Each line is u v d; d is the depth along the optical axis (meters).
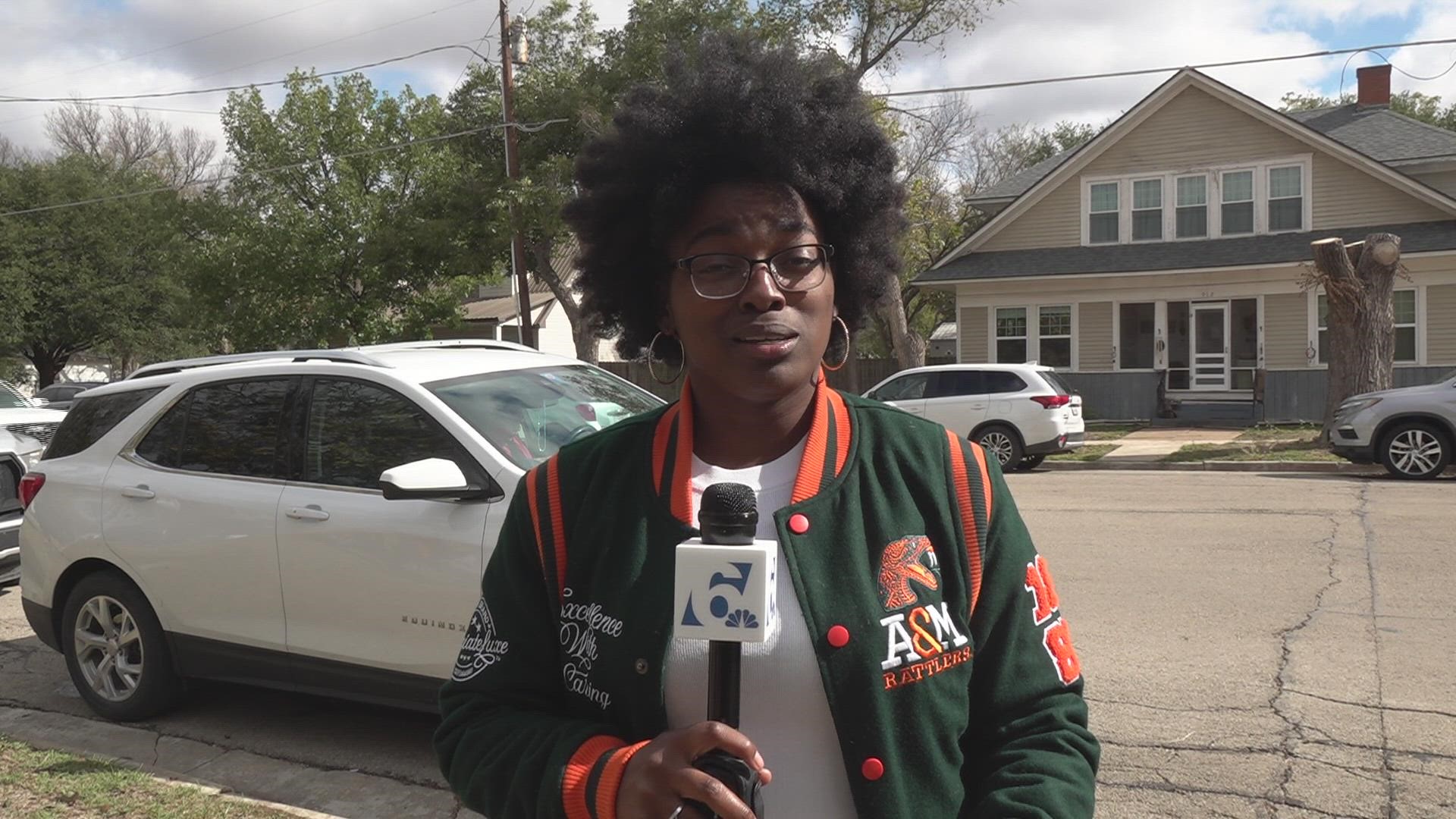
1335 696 4.87
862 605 1.34
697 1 22.70
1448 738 4.37
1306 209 21.19
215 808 3.89
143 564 4.98
